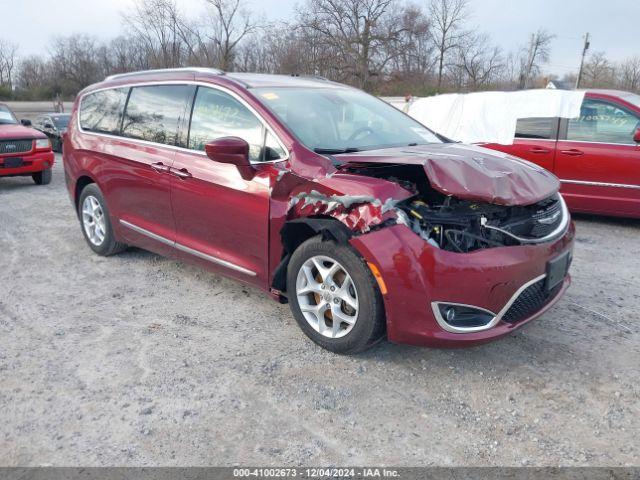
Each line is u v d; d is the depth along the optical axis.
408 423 3.00
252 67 39.91
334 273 3.51
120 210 5.19
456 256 3.16
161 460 2.71
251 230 3.92
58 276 5.18
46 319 4.23
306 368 3.52
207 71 4.57
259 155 3.93
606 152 6.79
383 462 2.71
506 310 3.29
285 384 3.35
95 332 4.02
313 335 3.71
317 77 5.23
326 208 3.41
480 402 3.18
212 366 3.54
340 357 3.64
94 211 5.62
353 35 40.44
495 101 7.79
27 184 10.80
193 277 5.11
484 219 3.29
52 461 2.71
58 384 3.35
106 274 5.21
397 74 41.50
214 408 3.12
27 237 6.54
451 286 3.14
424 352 3.71
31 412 3.08
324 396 3.23
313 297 3.75
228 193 4.01
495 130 7.62
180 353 3.71
